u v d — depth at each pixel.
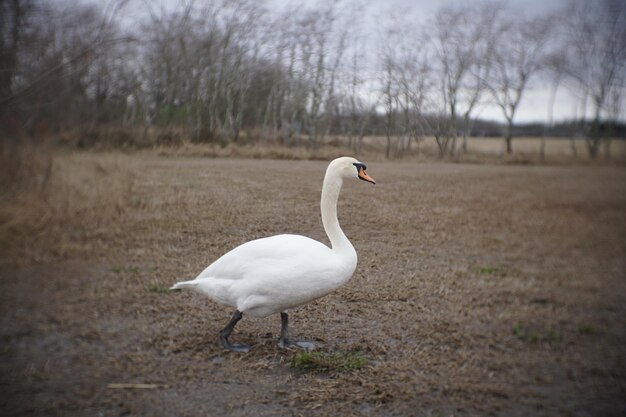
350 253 4.16
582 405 3.54
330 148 18.59
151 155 16.92
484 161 16.95
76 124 15.09
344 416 3.37
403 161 17.45
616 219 9.21
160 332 4.59
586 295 5.77
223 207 9.42
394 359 4.16
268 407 3.47
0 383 3.73
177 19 18.94
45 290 5.53
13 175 8.04
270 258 3.96
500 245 7.83
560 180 12.73
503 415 3.40
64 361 4.08
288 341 4.38
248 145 19.70
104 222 8.13
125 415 3.36
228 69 21.81
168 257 6.75
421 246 7.63
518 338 4.61
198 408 3.44
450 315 5.09
